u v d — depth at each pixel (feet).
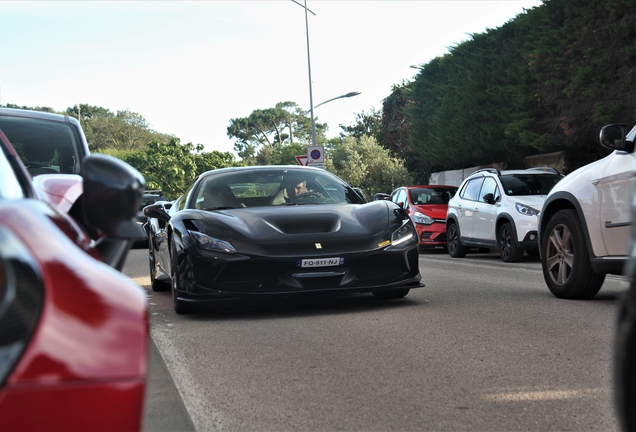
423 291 24.31
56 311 3.88
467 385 11.88
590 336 15.70
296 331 17.20
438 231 53.36
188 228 19.99
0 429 3.57
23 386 3.64
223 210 21.45
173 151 190.08
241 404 11.18
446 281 27.86
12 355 3.65
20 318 3.75
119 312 4.15
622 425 6.70
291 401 11.24
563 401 10.87
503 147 71.05
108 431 3.85
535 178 43.75
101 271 4.42
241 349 15.33
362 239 19.80
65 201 8.69
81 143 24.36
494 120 70.03
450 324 17.52
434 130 83.20
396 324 17.70
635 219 7.44
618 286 25.30
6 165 6.96
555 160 72.90
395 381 12.24
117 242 6.50
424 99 87.35
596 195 20.17
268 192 22.70
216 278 19.08
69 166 23.68
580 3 54.39
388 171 130.82
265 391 11.88
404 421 10.07
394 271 20.12
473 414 10.32
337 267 19.38
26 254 4.05
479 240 44.57
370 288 19.63
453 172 95.04
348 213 21.16
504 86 66.90
